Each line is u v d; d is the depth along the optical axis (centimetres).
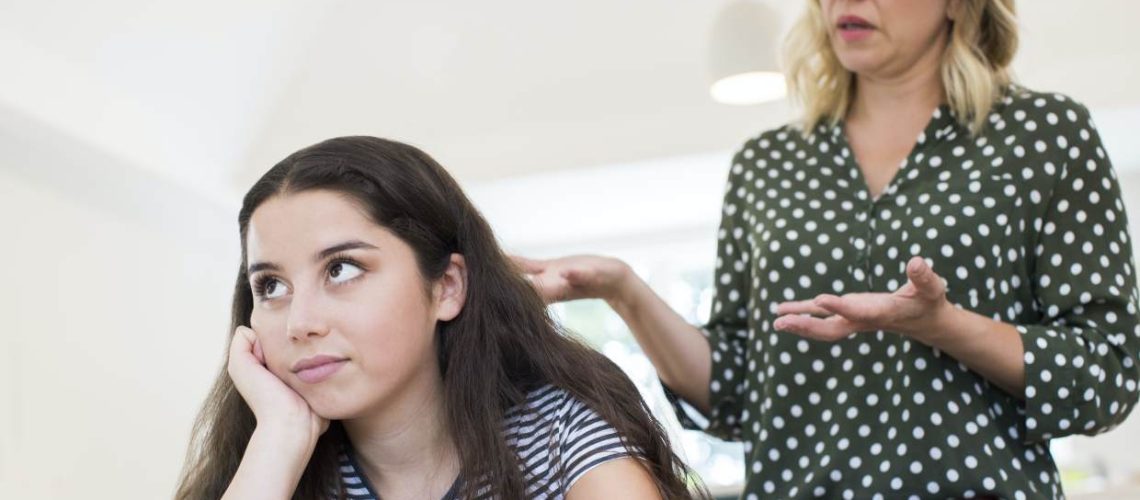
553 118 474
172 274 482
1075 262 164
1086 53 420
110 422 432
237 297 141
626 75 463
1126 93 416
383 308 126
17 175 394
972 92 171
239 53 434
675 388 193
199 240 498
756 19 300
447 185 137
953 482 159
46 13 357
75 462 409
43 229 405
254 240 128
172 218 470
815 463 170
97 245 434
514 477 131
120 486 434
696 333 191
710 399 189
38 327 398
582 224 554
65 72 381
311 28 459
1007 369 157
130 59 398
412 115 482
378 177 129
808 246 176
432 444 135
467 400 134
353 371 126
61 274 412
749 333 185
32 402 391
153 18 390
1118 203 168
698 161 469
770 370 176
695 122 461
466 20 464
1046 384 156
